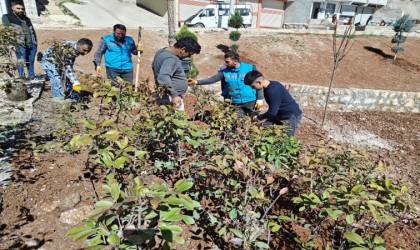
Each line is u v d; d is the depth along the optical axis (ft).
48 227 7.05
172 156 8.97
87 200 7.94
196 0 71.67
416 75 41.81
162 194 3.55
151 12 78.38
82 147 8.12
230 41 46.44
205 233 7.51
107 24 59.67
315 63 42.19
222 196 7.44
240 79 12.69
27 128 11.24
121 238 3.79
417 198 11.31
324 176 7.33
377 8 96.17
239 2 74.54
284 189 6.48
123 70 15.92
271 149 7.65
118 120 8.54
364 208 5.15
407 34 60.64
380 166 7.01
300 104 24.88
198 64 36.96
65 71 14.01
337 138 18.33
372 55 47.70
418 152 16.96
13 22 16.10
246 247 5.64
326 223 8.11
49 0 66.59
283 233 7.66
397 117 23.58
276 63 40.96
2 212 7.20
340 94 24.39
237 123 9.00
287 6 86.69
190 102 18.08
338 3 88.79
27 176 8.55
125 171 7.91
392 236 8.07
